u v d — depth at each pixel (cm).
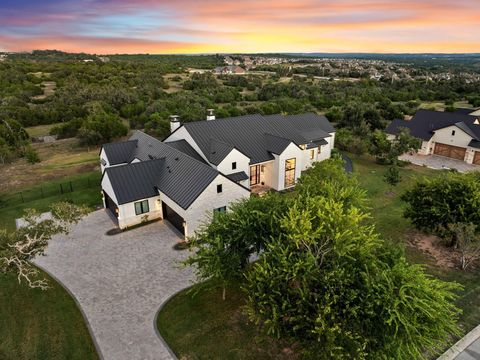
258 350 1694
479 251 2355
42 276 2264
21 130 5538
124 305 2014
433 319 1374
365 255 1555
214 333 1803
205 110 6731
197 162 2948
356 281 1468
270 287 1457
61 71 11044
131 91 8512
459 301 2034
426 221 2542
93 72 11150
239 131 3862
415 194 2656
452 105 8844
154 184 3022
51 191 3738
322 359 1378
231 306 2000
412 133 5422
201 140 3569
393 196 3584
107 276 2277
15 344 1741
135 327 1850
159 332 1816
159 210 3062
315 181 2597
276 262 1595
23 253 1828
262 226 1892
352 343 1295
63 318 1912
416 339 1352
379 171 4406
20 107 6994
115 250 2580
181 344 1739
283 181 3722
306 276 1455
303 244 1633
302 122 4788
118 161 3722
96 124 5547
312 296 1442
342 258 1561
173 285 2191
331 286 1420
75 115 7019
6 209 3316
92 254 2527
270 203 2034
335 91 10006
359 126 6062
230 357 1662
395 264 1550
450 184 2530
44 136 6025
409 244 2672
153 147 3572
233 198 2867
